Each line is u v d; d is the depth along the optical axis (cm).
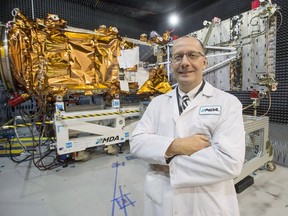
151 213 109
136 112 344
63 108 275
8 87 282
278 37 351
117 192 213
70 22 520
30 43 256
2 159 316
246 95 394
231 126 91
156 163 102
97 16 566
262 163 240
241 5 405
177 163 92
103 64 312
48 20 264
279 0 347
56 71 276
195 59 103
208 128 98
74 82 287
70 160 304
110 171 267
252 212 176
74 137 306
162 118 113
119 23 608
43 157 319
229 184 100
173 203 95
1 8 448
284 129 323
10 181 241
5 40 246
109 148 324
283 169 262
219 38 297
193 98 109
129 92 344
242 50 268
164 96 123
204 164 86
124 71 332
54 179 246
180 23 582
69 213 178
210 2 482
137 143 107
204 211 92
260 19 241
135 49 331
